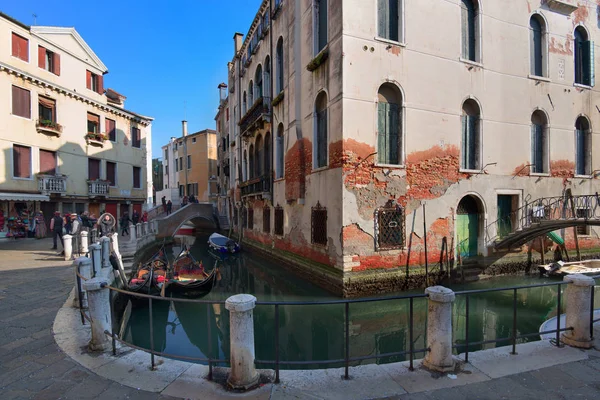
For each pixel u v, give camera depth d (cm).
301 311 908
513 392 327
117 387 340
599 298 981
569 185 1305
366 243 962
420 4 1042
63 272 929
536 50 1281
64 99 1905
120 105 2456
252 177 1941
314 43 1118
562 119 1298
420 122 1036
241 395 322
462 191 1104
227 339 765
